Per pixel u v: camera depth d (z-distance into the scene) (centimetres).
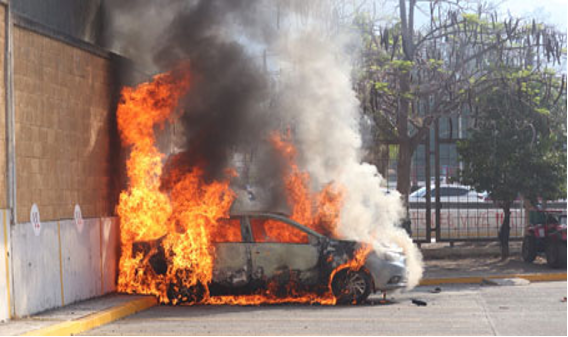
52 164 1603
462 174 2655
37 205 1528
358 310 1570
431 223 2695
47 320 1388
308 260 1692
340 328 1304
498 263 2577
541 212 2727
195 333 1269
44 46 1589
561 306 1609
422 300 1759
